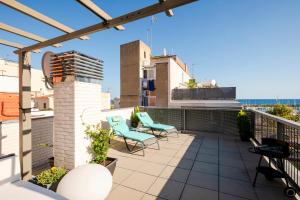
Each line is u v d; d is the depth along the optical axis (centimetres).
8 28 246
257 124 650
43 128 434
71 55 351
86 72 376
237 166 416
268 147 325
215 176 364
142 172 382
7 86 766
